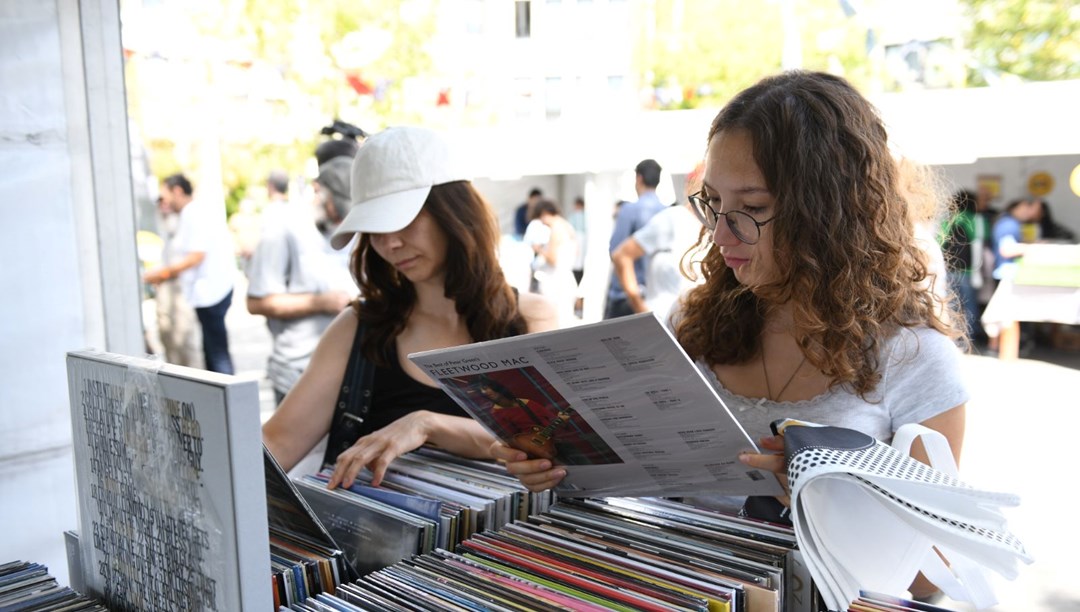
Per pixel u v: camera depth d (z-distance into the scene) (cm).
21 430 207
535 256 560
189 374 75
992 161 560
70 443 216
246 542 71
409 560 93
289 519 99
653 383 87
